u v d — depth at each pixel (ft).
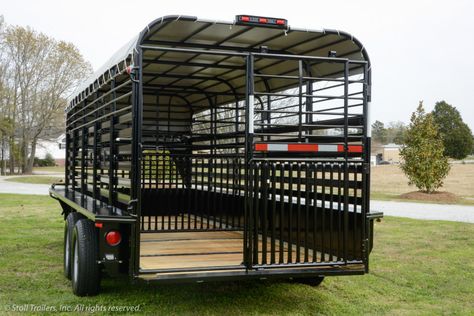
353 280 21.26
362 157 16.11
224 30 17.04
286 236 18.19
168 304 17.15
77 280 17.60
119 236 15.43
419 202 61.05
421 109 69.21
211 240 20.74
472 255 27.04
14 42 133.69
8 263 23.98
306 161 15.78
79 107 25.89
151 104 27.78
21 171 148.05
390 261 25.40
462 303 18.28
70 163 28.43
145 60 21.43
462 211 50.49
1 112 132.57
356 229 16.21
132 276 14.35
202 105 28.27
